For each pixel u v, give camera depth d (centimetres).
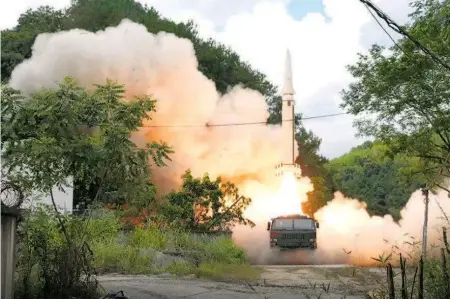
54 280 1208
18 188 1075
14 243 1006
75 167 1225
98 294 1254
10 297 987
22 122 1205
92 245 1881
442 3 1730
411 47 1852
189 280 1753
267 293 1503
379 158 2511
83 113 1262
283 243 3008
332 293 1516
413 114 2072
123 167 1266
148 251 2070
